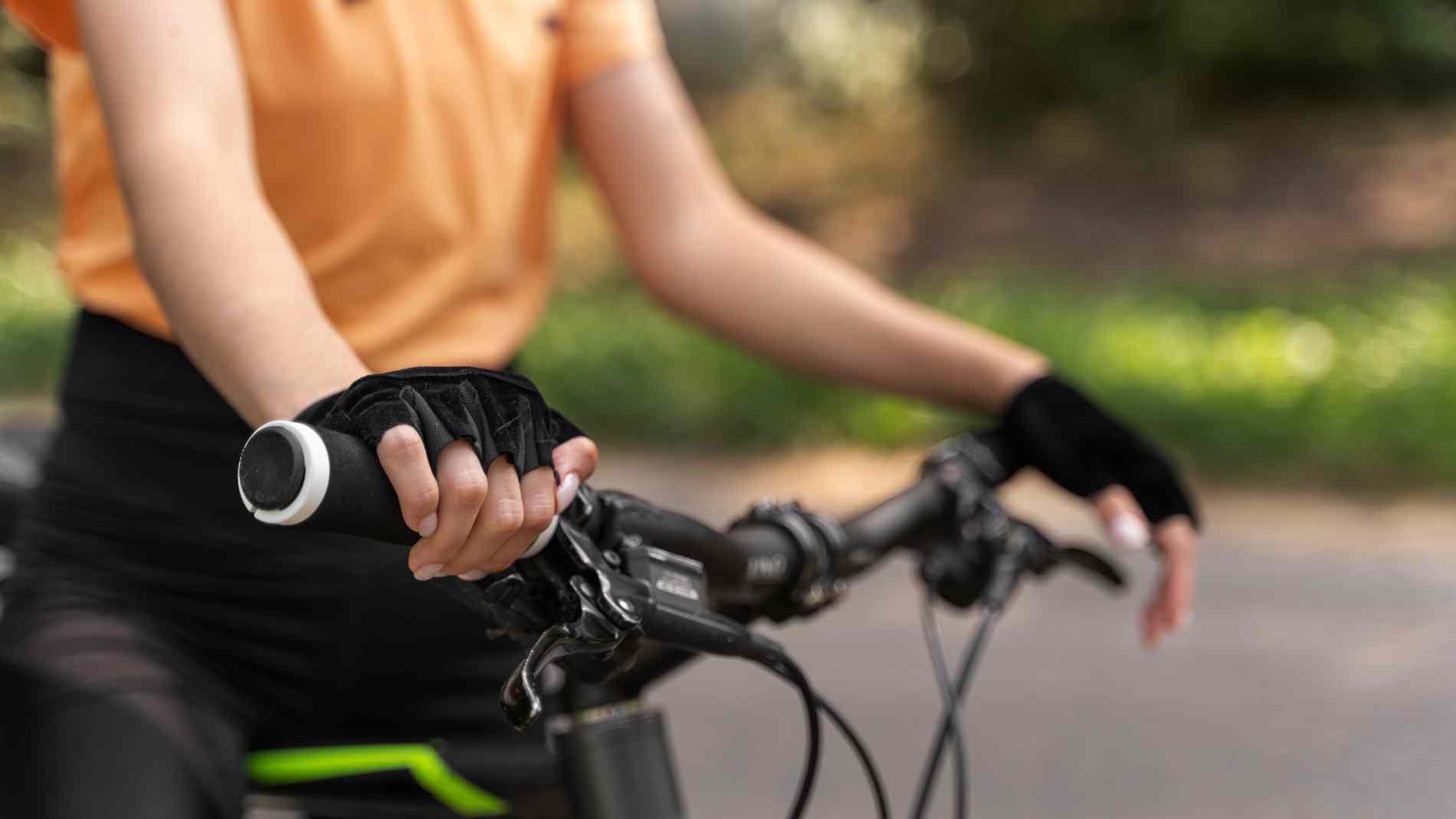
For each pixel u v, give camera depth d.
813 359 1.61
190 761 1.24
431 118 1.44
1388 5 14.62
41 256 13.24
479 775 1.36
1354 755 4.01
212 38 1.15
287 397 0.96
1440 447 6.84
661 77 1.68
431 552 0.84
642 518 1.01
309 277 1.43
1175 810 3.70
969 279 12.26
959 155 14.91
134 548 1.36
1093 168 14.33
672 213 1.65
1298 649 4.84
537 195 1.59
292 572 1.35
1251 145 14.37
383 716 1.39
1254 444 7.08
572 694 1.15
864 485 7.42
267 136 1.40
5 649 1.29
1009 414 1.52
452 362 1.46
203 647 1.35
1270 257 12.54
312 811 1.46
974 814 3.67
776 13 16.58
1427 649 4.82
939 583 1.44
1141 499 1.48
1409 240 12.48
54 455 1.42
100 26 1.13
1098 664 4.73
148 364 1.39
